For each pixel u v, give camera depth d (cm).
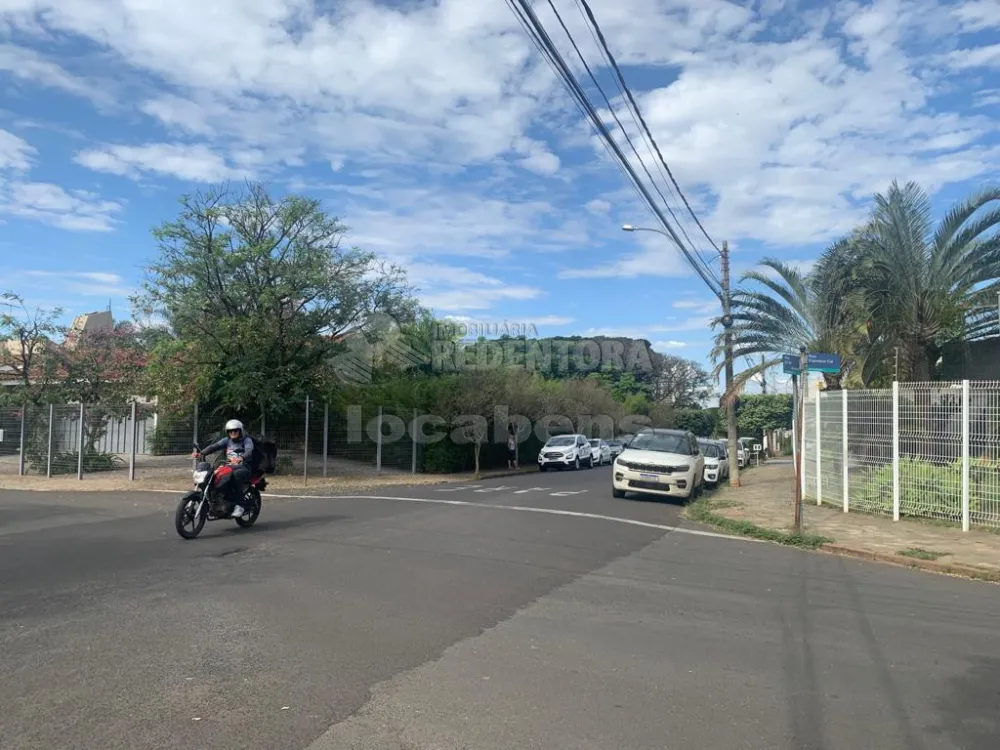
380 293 2428
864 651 611
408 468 2686
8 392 2428
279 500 1697
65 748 400
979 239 1750
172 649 565
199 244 2177
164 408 2231
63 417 2202
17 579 799
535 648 591
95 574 827
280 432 2422
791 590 844
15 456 2411
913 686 529
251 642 586
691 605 754
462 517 1362
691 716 464
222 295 2227
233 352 2223
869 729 453
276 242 2222
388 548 1017
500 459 3212
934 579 941
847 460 1542
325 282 2244
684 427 6738
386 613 680
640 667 553
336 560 924
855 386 1981
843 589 859
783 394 6856
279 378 2217
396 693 488
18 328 2333
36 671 514
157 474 2166
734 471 2288
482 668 541
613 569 930
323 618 659
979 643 643
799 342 2078
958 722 466
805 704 490
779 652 602
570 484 2309
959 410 1305
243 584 785
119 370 2461
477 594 766
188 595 734
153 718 440
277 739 416
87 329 2738
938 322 1808
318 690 489
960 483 1302
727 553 1091
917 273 1775
